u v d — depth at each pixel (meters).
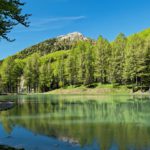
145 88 102.62
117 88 110.69
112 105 49.31
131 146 18.53
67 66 139.12
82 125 27.75
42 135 23.00
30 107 50.44
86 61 129.88
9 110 45.19
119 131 23.95
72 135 22.70
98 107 46.50
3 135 23.30
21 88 162.50
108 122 29.38
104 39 127.62
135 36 117.25
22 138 21.92
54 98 82.31
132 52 102.81
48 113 39.47
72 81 141.12
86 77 128.62
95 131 24.23
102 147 18.56
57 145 19.31
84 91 122.50
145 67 99.19
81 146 18.95
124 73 104.38
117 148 18.19
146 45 102.56
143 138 20.80
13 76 152.88
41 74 151.50
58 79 148.50
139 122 28.98
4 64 153.88
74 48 156.75
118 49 114.88
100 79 125.62
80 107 47.53
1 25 18.66
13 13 18.17
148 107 44.62
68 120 31.59
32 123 29.83
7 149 16.03
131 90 103.12
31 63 156.62
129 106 46.75
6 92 154.12
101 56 124.00
